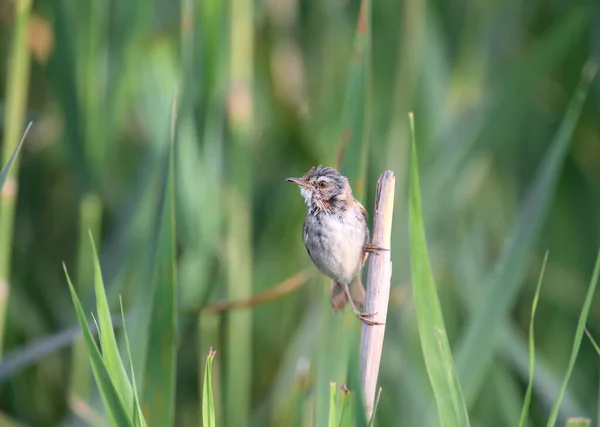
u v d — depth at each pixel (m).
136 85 10.31
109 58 9.98
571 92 12.16
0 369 7.41
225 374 10.32
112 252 9.77
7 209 8.48
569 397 9.58
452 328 11.20
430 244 10.97
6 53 11.75
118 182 11.45
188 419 11.31
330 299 7.80
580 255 12.37
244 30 9.45
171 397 6.52
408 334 10.68
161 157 9.48
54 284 11.79
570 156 12.16
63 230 12.19
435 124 11.20
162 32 10.80
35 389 11.33
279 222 12.27
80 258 9.90
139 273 8.34
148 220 9.65
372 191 10.95
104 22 9.94
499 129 10.50
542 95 12.62
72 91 9.52
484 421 10.68
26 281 11.74
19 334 11.68
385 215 6.15
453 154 10.52
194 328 11.59
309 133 11.65
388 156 10.56
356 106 7.85
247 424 10.10
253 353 11.97
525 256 8.20
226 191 10.07
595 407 11.09
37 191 12.26
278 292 8.39
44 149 12.09
